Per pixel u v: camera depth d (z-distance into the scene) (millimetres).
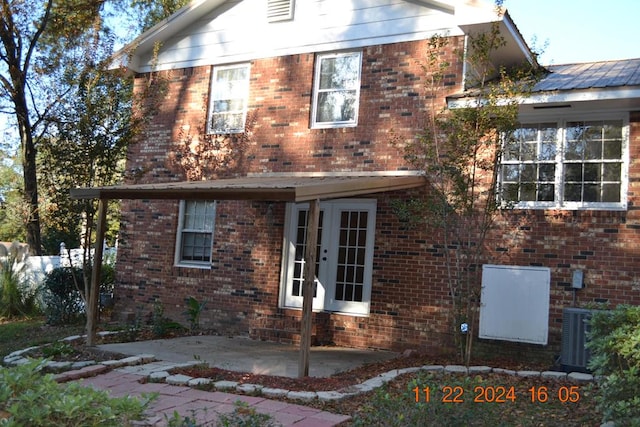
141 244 14180
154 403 6691
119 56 14055
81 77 12984
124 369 8523
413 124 11258
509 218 10195
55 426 3623
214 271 13125
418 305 10789
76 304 14320
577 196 9852
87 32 17344
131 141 13367
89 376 8078
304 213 12430
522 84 9305
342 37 12266
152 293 13836
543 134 10227
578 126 9992
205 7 13820
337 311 11680
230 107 13633
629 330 5582
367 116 11758
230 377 8062
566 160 9969
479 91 9852
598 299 9445
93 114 12875
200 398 6984
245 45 13445
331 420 6102
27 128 19641
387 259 11180
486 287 10047
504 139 9406
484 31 10719
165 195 9195
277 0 13023
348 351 10820
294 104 12641
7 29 18734
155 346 10578
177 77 14266
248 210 12930
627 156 9500
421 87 11281
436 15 11297
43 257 17172
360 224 11719
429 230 10820
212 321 12961
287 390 7250
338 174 11836
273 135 12797
